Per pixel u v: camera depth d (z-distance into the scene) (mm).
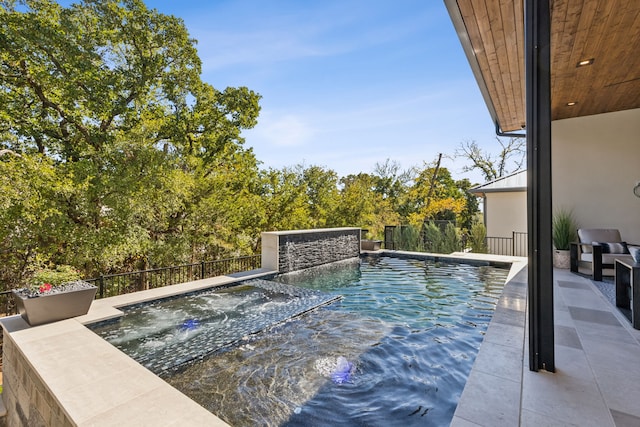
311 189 21922
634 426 1965
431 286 6820
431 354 3578
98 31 9867
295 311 5090
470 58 4703
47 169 7867
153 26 11031
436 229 11930
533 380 2531
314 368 3320
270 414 2600
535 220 2697
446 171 24672
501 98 6164
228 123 13344
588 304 4508
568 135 7559
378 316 4910
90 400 2371
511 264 8562
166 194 10148
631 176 6961
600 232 6762
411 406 2656
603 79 5371
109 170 9336
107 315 4598
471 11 3662
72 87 9008
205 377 3184
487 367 2748
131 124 10508
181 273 11453
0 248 8945
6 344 3996
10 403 3752
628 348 3107
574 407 2170
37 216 8312
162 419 2139
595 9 3541
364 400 2762
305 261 9031
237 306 5398
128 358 3123
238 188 14172
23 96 9430
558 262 7270
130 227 9703
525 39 2729
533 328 2682
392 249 12500
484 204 13570
